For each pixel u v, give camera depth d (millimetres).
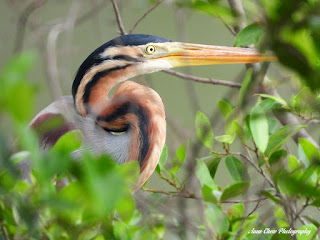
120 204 4258
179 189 6559
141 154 7586
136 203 5031
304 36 3707
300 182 3945
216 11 4453
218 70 11477
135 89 7777
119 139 7719
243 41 5922
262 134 6219
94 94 7887
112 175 3188
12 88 2654
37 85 2719
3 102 2654
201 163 6316
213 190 6129
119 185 3174
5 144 3303
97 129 7711
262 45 3158
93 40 7172
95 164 3197
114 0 7250
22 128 3037
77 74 7914
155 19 10266
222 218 5609
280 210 6352
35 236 4117
